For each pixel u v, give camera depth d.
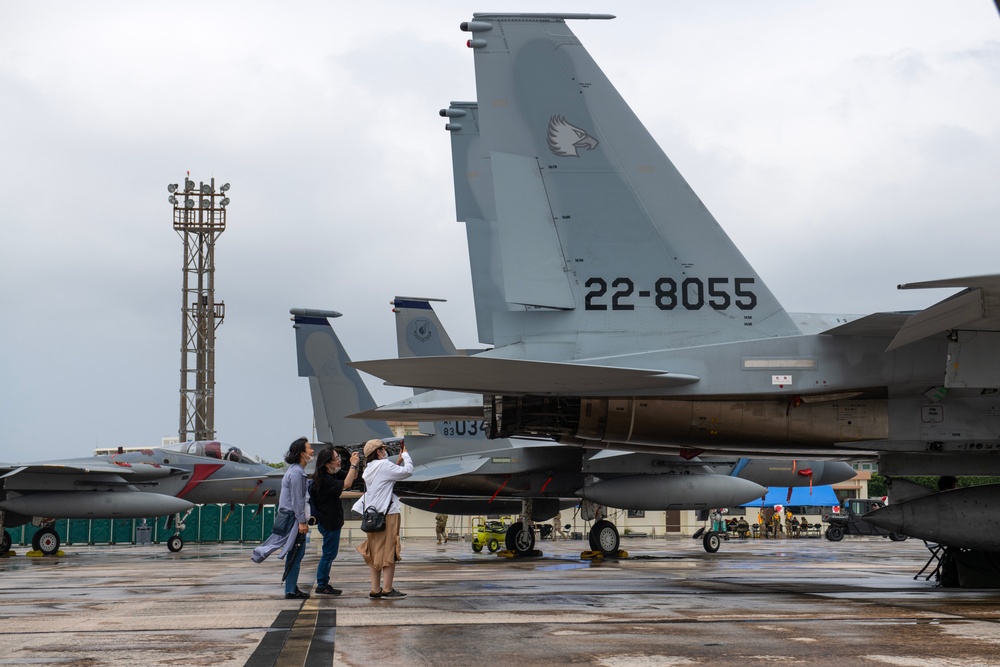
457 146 19.72
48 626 7.79
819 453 12.58
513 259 11.48
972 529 11.11
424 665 5.65
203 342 58.59
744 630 7.19
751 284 11.62
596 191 11.65
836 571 15.41
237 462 29.39
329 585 10.55
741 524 44.84
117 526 40.66
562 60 11.87
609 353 11.38
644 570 15.77
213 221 59.31
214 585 12.81
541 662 5.73
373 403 28.69
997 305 9.11
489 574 14.62
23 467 25.05
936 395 11.20
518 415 11.45
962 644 6.45
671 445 11.73
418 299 24.62
